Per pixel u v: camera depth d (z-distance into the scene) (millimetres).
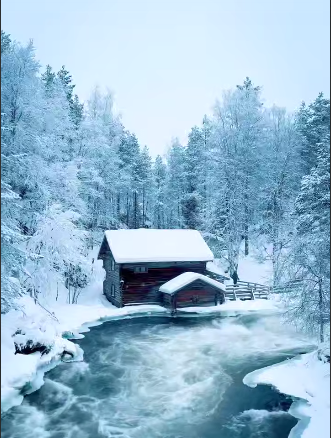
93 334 23219
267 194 39375
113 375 17094
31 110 27000
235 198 36156
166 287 29109
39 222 27328
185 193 50656
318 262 17469
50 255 26906
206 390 15508
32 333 17344
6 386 14008
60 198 31812
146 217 59531
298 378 15523
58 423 12789
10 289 16625
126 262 28984
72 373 17125
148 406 14141
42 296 27688
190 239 33656
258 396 14672
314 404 13422
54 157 32688
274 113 41531
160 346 21266
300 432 11852
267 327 25031
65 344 19031
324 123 39906
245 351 20328
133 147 54438
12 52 26781
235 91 39188
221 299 30438
